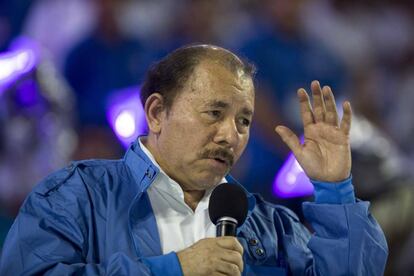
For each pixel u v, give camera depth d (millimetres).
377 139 21016
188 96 13156
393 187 19734
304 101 13938
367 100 30062
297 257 13961
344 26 32250
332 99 13844
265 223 14172
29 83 21500
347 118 13836
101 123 25328
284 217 14477
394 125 31781
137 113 23875
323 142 13859
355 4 33188
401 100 32344
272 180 24875
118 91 26500
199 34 28109
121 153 23859
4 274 12750
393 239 19328
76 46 26969
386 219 19391
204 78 13133
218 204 12797
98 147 24109
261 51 27250
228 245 12352
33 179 21281
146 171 13430
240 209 12805
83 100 26000
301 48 27844
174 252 12516
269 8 28094
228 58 13328
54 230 12906
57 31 28094
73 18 28062
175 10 28688
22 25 28375
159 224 13367
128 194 13414
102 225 13102
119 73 26734
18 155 21328
